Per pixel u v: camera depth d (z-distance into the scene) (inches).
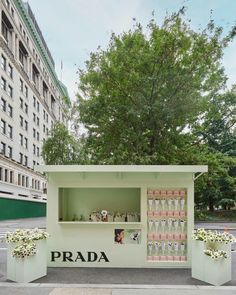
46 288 270.2
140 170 343.6
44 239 315.3
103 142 958.4
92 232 361.7
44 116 2699.3
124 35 938.1
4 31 1855.3
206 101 927.0
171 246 364.8
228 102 1079.0
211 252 286.2
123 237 361.1
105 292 258.8
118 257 358.6
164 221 368.5
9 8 1907.0
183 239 366.9
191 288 271.4
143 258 357.7
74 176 370.6
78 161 1231.5
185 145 959.0
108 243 360.2
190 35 892.6
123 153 832.9
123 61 908.6
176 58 904.3
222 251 287.6
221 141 1322.6
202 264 297.4
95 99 948.6
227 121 1263.5
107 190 418.9
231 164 1055.0
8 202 1330.0
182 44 882.1
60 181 370.3
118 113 919.0
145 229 361.7
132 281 295.3
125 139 893.8
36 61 2484.0
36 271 302.5
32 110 2315.5
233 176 1248.8
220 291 263.4
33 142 2335.1
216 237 297.1
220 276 284.4
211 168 912.9
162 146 891.4
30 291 261.7
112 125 929.5
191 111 909.2
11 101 1841.8
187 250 358.6
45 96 2869.1
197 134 1280.8
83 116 966.4
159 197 373.7
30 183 2212.1
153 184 369.4
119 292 259.0
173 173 369.1
